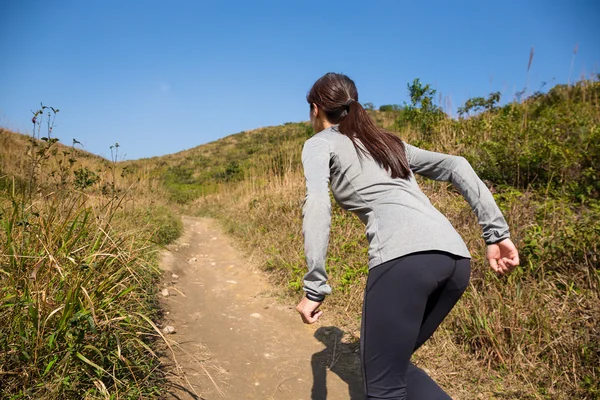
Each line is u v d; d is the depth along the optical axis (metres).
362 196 1.47
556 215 3.47
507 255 1.49
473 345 2.55
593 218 3.30
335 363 2.64
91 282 2.16
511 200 3.75
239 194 10.62
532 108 7.03
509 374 2.28
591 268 2.82
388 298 1.33
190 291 3.96
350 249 4.13
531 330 2.43
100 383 1.78
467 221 3.90
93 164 4.68
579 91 7.72
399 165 1.50
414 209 1.41
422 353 2.55
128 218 4.31
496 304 2.66
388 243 1.36
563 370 2.18
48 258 2.02
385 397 1.37
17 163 5.11
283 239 5.08
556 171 4.46
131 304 2.48
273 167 9.06
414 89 7.22
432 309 1.52
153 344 2.55
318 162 1.46
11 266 2.00
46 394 1.64
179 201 14.87
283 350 2.81
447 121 6.56
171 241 5.77
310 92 1.72
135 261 2.99
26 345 1.76
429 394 1.47
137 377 2.09
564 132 5.24
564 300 2.64
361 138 1.53
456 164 1.57
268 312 3.47
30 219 2.37
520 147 4.88
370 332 1.38
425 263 1.32
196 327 3.12
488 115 6.65
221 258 5.36
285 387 2.36
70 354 1.75
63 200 2.78
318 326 3.17
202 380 2.33
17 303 1.77
